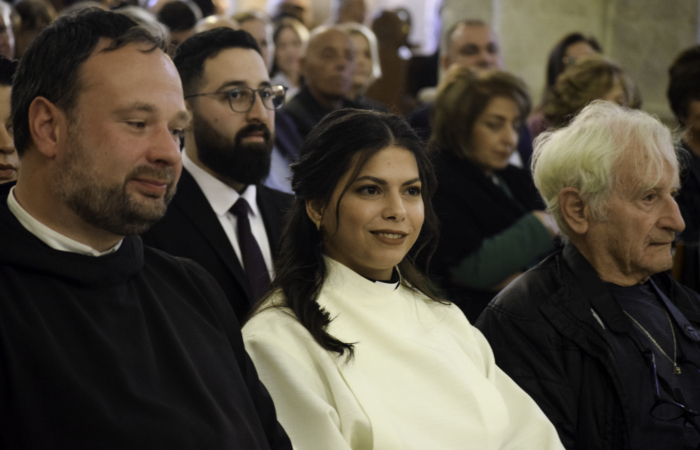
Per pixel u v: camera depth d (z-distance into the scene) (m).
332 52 5.43
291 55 7.59
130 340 1.85
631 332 2.86
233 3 13.61
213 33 3.28
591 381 2.76
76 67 1.79
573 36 6.06
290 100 5.61
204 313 2.10
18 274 1.76
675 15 7.98
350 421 2.24
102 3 7.96
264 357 2.34
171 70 1.92
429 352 2.47
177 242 3.01
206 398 1.87
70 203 1.81
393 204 2.44
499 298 3.01
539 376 2.77
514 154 5.16
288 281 2.52
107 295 1.86
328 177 2.48
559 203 3.00
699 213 4.43
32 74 1.82
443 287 3.83
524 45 7.88
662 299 3.06
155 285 2.04
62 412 1.67
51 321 1.75
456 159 4.07
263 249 3.29
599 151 2.87
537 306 2.89
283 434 2.15
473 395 2.46
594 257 2.98
